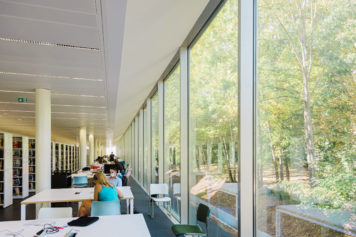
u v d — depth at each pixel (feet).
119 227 8.73
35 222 9.34
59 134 62.23
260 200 7.76
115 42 11.31
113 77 16.58
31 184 31.12
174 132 19.65
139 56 14.53
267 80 7.68
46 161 18.51
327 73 5.36
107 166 34.60
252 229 7.91
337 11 5.12
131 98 26.61
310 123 5.79
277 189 6.94
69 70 14.87
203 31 13.14
